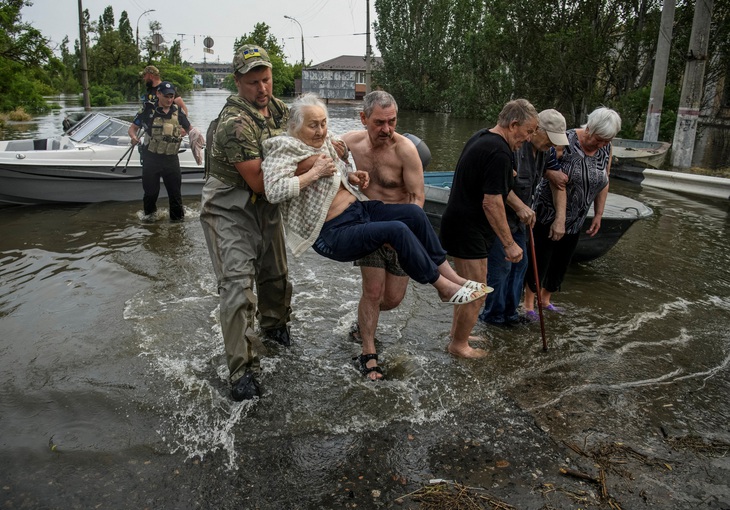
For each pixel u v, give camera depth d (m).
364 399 3.31
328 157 3.22
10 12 22.95
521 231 4.14
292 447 2.89
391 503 2.53
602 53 18.50
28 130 19.05
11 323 4.17
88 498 2.52
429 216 6.70
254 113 3.32
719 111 23.08
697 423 3.18
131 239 6.38
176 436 2.96
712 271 5.78
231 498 2.54
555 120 3.76
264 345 3.94
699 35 12.41
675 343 4.14
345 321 4.37
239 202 3.38
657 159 11.85
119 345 3.86
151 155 6.97
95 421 3.06
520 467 2.78
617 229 5.46
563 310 4.71
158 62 56.38
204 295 4.77
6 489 2.55
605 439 3.01
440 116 32.78
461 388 3.46
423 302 4.79
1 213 7.54
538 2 20.22
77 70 59.28
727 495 2.61
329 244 3.24
